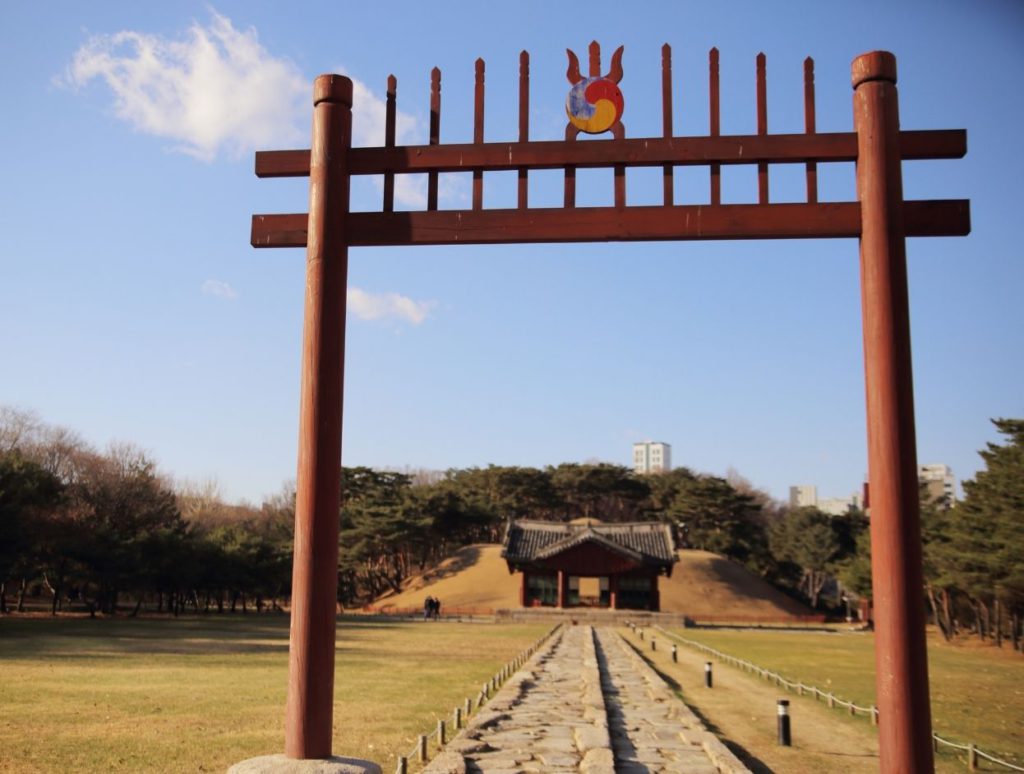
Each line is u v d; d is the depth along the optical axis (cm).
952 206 976
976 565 4666
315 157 1052
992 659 4538
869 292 955
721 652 4250
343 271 1046
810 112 1020
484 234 1040
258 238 1068
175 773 1388
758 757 1719
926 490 7138
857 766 1642
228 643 3962
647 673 3016
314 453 992
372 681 2684
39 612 6406
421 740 1521
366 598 10088
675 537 7719
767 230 1003
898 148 974
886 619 896
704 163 1028
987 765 1702
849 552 10238
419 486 11794
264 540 8031
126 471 7200
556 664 3309
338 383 1020
